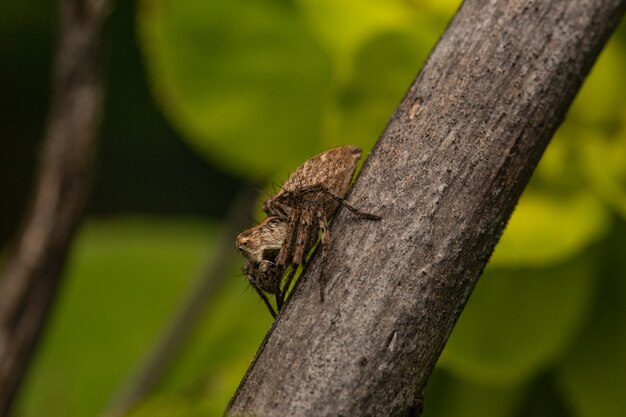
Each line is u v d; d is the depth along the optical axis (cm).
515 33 13
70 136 16
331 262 13
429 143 13
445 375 16
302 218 14
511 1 13
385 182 13
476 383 16
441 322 12
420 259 12
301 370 12
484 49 13
